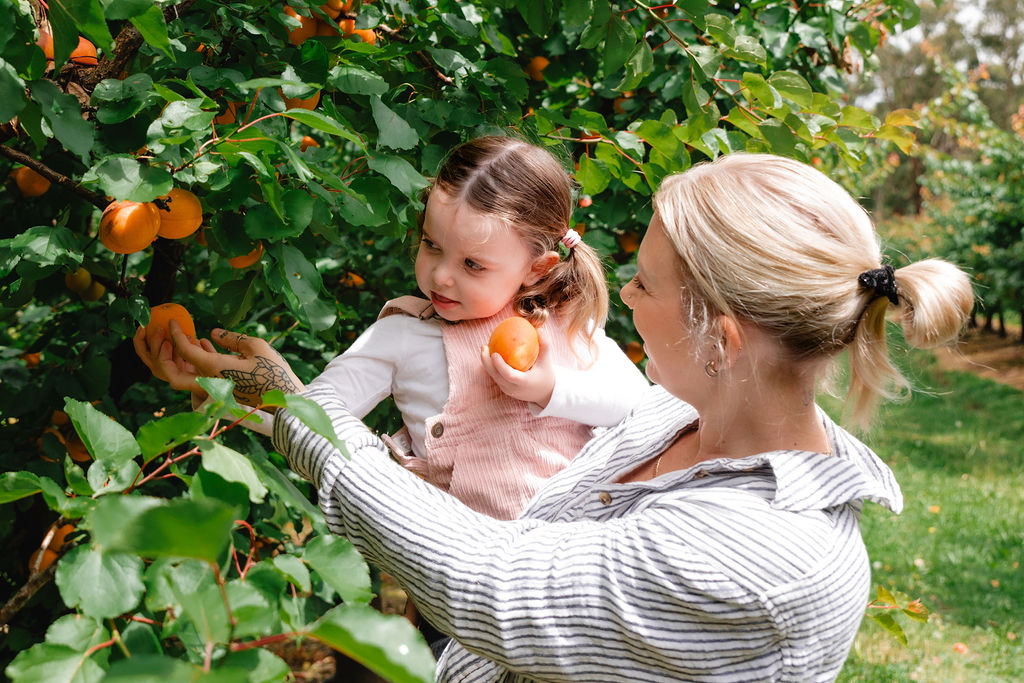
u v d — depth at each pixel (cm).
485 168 147
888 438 913
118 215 120
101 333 194
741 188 108
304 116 104
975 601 512
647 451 130
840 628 100
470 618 102
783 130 195
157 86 112
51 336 254
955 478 775
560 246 157
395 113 162
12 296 176
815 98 216
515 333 144
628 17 234
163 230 128
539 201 149
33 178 181
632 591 97
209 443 89
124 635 86
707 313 106
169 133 108
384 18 191
